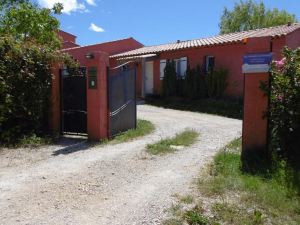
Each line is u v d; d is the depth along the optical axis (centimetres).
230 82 1853
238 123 1295
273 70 739
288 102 728
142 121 1302
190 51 2066
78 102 1063
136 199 548
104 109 993
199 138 994
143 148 877
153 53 2272
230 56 1853
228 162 719
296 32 1694
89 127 994
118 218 484
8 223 471
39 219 483
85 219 482
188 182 618
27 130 1033
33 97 1027
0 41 980
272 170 660
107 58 1001
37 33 1866
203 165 720
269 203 523
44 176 666
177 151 845
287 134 732
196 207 504
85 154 835
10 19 1873
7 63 980
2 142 954
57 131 1085
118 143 951
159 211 500
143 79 2258
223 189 572
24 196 564
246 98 756
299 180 611
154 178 646
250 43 752
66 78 1080
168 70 2067
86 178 651
